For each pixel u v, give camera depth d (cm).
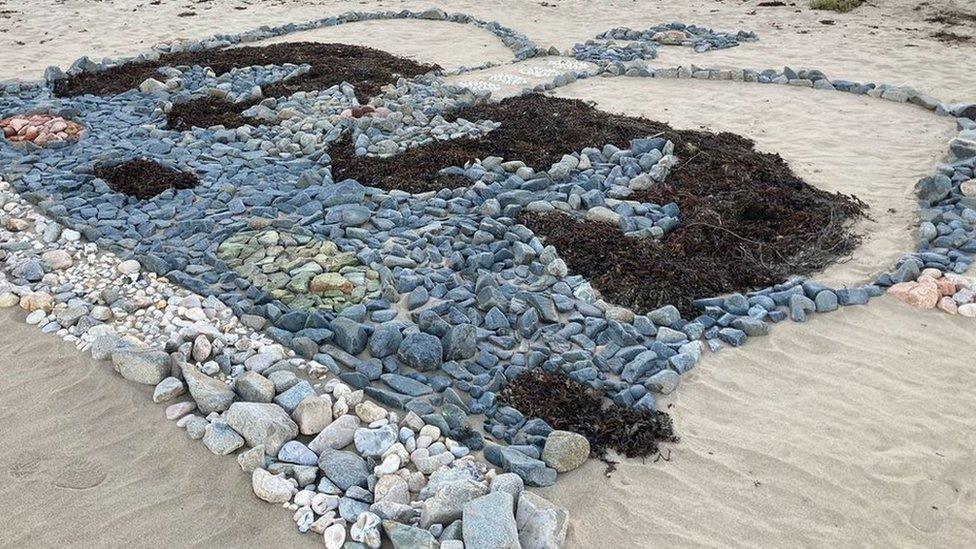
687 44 1140
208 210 607
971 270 539
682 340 464
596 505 351
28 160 694
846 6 1314
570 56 1090
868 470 369
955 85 932
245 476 360
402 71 990
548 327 473
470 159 698
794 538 334
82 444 377
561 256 550
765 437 391
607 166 694
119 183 652
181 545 323
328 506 342
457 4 1420
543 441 384
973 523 342
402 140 756
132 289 507
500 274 527
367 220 589
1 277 516
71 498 345
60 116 803
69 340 457
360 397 410
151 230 579
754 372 442
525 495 346
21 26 1251
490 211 597
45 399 406
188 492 351
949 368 443
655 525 339
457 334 443
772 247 568
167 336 457
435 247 552
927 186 638
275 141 753
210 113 829
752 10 1350
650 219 599
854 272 543
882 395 421
